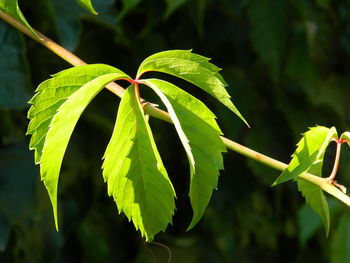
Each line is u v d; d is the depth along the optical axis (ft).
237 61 4.69
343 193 2.81
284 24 4.44
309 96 4.70
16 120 3.71
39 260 3.71
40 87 2.67
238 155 4.72
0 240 3.52
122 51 4.21
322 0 4.47
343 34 4.63
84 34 4.05
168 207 2.77
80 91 2.66
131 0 3.76
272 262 5.00
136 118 2.74
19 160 3.64
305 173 2.83
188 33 4.45
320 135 2.81
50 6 3.62
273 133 4.67
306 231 4.09
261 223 4.84
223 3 4.50
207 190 2.79
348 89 4.77
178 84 4.45
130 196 2.76
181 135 2.64
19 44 3.48
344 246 3.85
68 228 3.86
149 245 4.55
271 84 4.69
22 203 3.59
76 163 3.95
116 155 2.74
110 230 4.47
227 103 2.73
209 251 4.73
